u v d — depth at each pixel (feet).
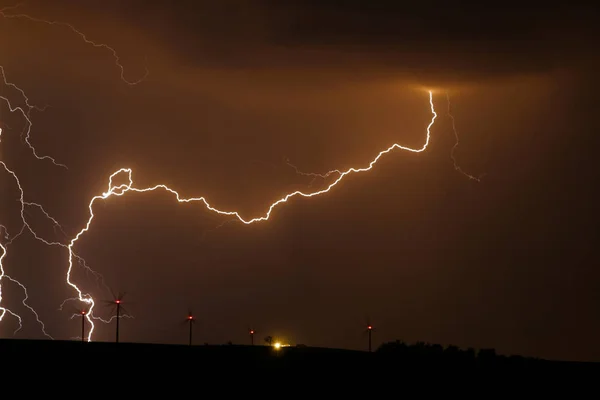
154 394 60.39
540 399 63.46
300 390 63.87
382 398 62.69
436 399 62.90
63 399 57.77
